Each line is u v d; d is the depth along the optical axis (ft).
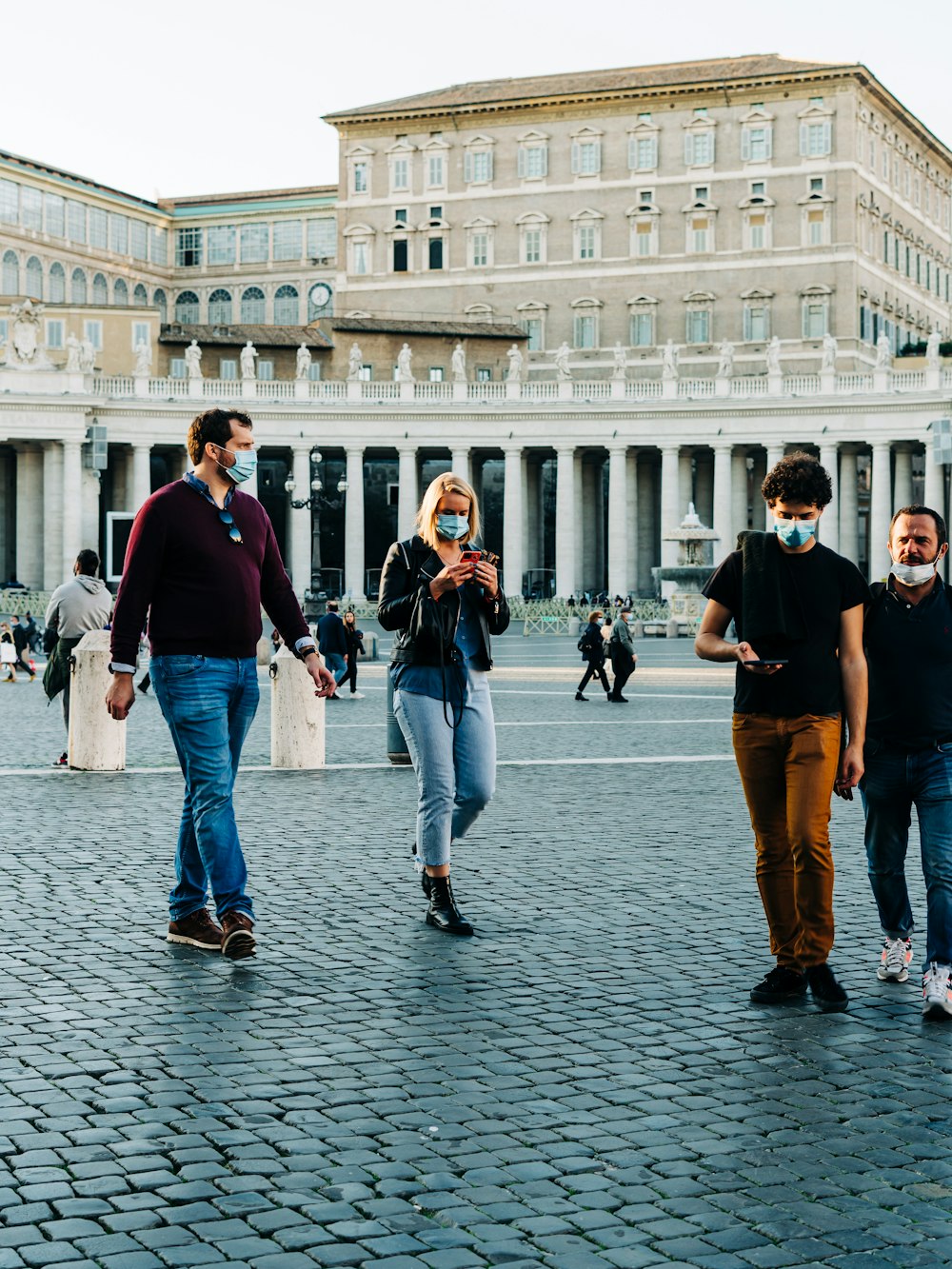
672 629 198.08
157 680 30.12
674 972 28.84
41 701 98.63
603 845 42.06
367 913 33.42
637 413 251.80
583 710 89.61
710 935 31.73
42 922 32.12
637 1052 24.04
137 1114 20.90
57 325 284.00
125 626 29.89
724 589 28.12
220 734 29.89
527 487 290.97
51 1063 23.00
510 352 258.16
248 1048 23.86
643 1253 16.99
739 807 49.19
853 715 27.40
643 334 317.63
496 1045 24.23
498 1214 17.92
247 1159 19.40
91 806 48.11
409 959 29.53
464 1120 20.90
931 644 27.91
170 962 29.07
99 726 57.26
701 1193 18.62
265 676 120.67
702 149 311.27
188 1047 23.89
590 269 320.50
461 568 31.89
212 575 29.94
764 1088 22.44
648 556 289.12
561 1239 17.31
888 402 238.89
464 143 328.49
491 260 328.08
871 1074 23.20
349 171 337.72
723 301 311.47
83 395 242.17
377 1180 18.83
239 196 406.41
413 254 333.62
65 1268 16.38
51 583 247.70
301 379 252.83
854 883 37.55
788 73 301.22
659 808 48.93
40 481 257.75
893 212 329.93
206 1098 21.58
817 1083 22.71
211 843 29.58
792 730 27.32
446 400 254.27
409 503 257.14
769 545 27.55
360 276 337.93
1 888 35.45
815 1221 17.88
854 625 27.55
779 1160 19.71
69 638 57.88
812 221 304.09
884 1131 20.77
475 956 29.84
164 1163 19.20
